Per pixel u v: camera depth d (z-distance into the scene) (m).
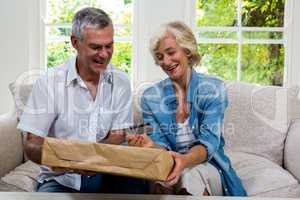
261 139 2.09
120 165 0.95
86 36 1.36
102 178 1.46
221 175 1.55
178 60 1.52
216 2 2.63
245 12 2.64
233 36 2.66
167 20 2.58
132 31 2.64
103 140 1.60
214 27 2.64
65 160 0.96
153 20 2.58
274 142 2.07
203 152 1.44
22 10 2.58
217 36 2.65
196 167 1.46
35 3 2.61
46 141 0.96
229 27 2.64
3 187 1.70
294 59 2.61
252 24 2.65
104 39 1.36
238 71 2.66
